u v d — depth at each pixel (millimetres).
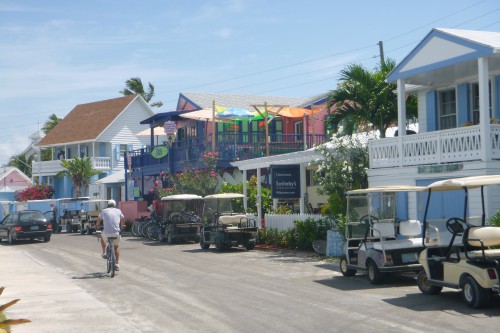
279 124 38656
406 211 18219
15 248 27438
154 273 16609
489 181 10938
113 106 56438
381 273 13305
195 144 34656
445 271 10938
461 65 17562
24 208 46594
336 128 21859
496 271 9891
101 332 9523
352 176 20000
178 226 26656
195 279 15078
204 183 31062
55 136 57500
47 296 13148
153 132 40062
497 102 18516
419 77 19312
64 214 41031
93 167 52281
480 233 10320
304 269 16453
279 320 9875
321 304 11164
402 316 9805
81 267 18781
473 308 10195
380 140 19406
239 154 32656
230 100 41625
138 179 42500
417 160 17984
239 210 28000
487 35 17516
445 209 17047
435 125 20938
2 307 5762
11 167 72125
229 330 9320
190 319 10242
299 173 22750
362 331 8875
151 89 72250
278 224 23672
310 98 42219
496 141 16016
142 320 10328
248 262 18641
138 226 32125
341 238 18406
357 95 21047
